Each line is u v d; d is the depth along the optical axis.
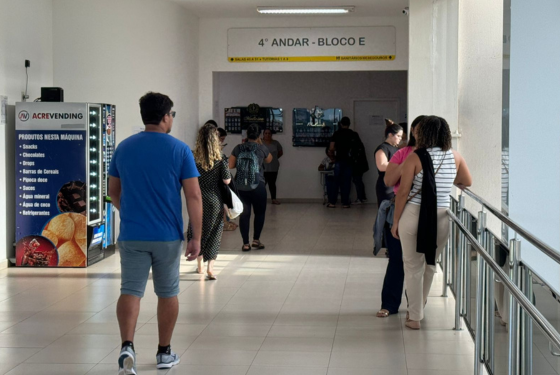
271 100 15.48
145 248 3.99
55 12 9.07
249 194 8.84
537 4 8.68
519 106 8.68
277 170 14.89
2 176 7.73
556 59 8.66
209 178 6.99
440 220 4.89
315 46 11.38
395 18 11.26
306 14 11.15
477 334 3.87
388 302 5.58
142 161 4.02
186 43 10.68
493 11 8.66
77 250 7.76
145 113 4.16
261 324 5.32
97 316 5.61
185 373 4.20
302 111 15.44
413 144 5.20
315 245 9.36
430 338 4.91
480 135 8.68
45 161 7.77
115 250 8.87
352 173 14.68
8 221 7.88
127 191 4.04
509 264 3.27
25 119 7.77
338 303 6.02
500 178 8.67
